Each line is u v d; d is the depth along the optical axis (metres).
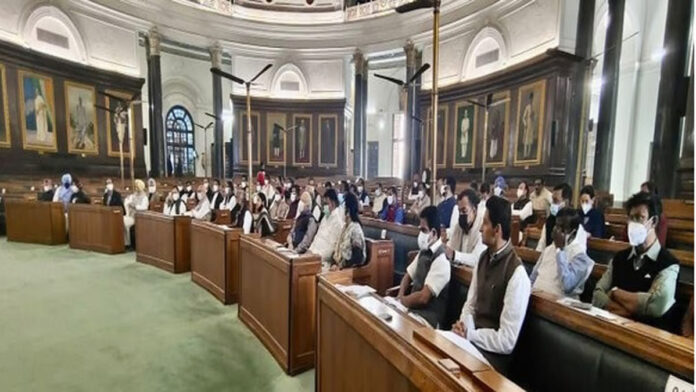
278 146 15.68
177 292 4.40
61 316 3.62
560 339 1.58
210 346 3.04
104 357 2.83
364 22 14.32
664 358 1.21
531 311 1.75
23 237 7.32
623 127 11.27
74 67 11.16
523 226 5.38
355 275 3.31
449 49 12.49
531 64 9.57
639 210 1.94
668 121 6.68
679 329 1.86
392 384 1.39
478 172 11.41
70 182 7.84
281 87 15.63
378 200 9.73
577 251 2.27
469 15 11.53
